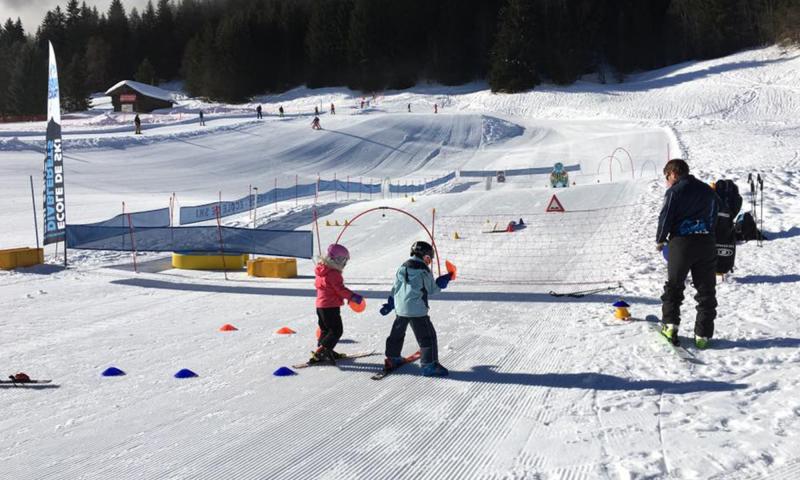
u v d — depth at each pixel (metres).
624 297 9.02
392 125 60.34
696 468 3.66
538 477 3.72
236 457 4.16
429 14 106.31
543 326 7.60
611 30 100.56
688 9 98.75
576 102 79.25
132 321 8.70
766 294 8.41
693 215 6.19
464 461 4.02
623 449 4.02
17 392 5.63
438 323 7.98
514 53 89.69
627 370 5.69
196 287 11.57
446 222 18.80
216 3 138.12
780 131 43.50
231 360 6.57
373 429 4.60
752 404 4.63
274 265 12.76
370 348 6.92
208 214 20.73
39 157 39.38
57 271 13.41
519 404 5.01
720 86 75.44
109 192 32.50
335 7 109.56
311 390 5.53
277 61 116.00
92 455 4.24
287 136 54.28
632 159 42.16
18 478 3.92
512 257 13.38
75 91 100.50
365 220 20.48
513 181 39.72
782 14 88.31
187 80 118.31
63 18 148.38
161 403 5.27
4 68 112.62
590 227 16.08
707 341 6.21
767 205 15.84
